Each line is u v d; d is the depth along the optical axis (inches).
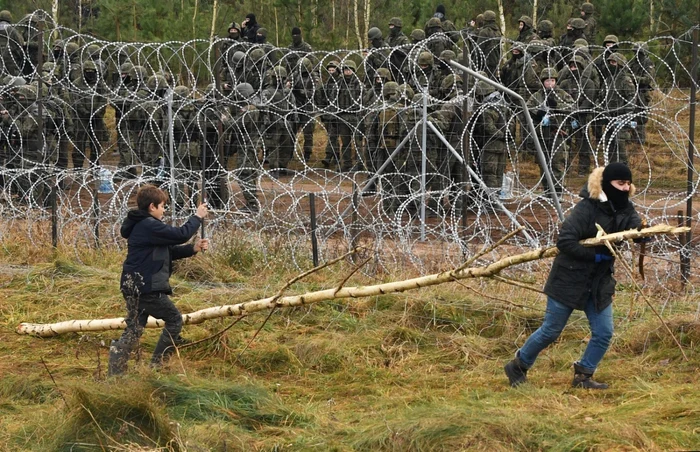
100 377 476.1
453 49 1123.9
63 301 658.2
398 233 700.0
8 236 805.2
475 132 864.3
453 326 593.3
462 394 473.7
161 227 490.0
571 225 446.9
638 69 864.9
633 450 363.6
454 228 700.7
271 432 415.5
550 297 464.4
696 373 498.9
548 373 510.6
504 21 1501.0
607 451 363.9
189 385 452.8
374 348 556.4
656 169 970.7
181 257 511.2
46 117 940.6
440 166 818.2
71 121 962.1
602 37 1346.0
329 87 1022.4
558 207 686.5
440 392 480.1
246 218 772.6
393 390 492.4
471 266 668.1
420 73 941.8
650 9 1390.3
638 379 478.0
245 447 390.9
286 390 496.1
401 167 797.2
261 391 456.4
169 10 1498.5
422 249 721.0
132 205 860.6
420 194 706.2
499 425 385.4
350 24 1621.6
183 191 852.6
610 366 517.3
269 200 865.5
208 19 1560.0
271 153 899.4
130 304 491.2
